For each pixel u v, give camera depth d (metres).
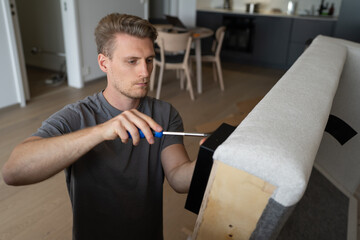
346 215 1.27
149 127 0.57
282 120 0.36
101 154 0.78
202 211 0.37
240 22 5.21
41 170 0.62
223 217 0.36
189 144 1.98
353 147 1.34
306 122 0.37
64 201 1.80
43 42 4.21
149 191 0.88
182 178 0.76
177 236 1.58
